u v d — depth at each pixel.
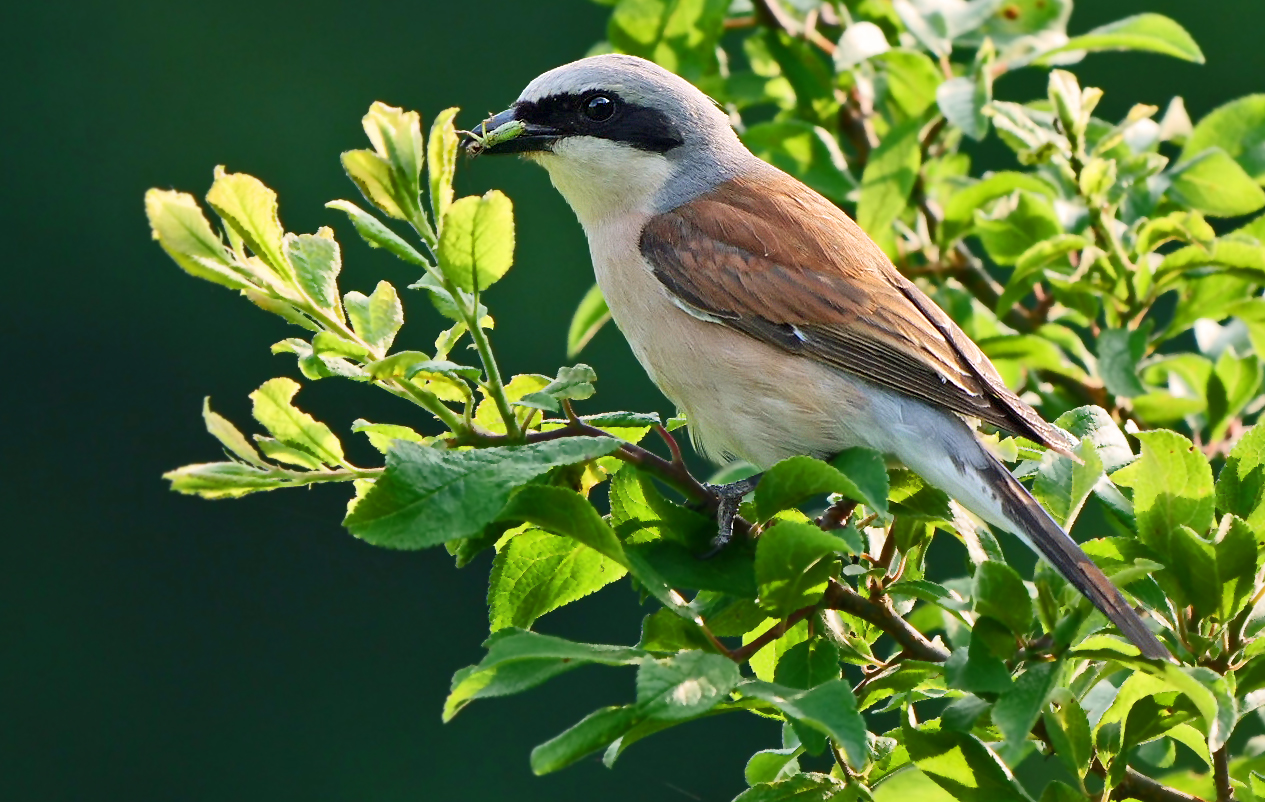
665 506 6.14
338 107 21.50
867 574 6.58
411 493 5.18
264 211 5.66
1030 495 7.83
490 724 19.11
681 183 9.35
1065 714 5.82
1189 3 18.28
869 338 8.37
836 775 6.29
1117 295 8.81
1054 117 8.95
